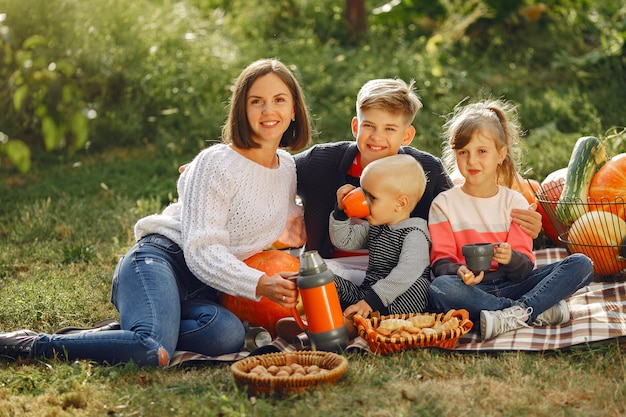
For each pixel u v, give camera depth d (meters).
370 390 3.35
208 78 9.40
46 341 3.83
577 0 10.87
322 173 4.39
